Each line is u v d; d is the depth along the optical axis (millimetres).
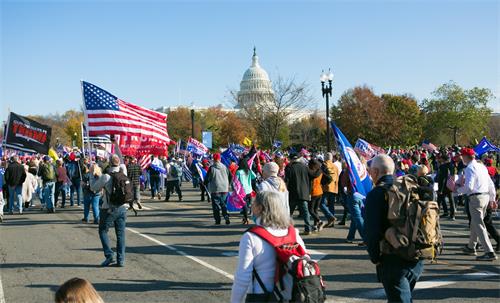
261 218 3824
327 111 26375
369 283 7289
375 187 4414
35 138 15625
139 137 13023
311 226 12391
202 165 20531
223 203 13648
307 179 11664
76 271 8188
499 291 6844
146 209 17562
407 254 4191
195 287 7156
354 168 9648
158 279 7605
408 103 78250
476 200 8898
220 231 12484
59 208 18656
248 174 13727
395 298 4285
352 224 10633
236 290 3684
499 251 9555
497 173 15586
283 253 3689
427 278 7613
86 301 2965
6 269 8375
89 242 10992
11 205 16938
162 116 13609
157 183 21609
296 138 76938
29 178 18359
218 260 9000
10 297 6754
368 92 74625
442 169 14641
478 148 22031
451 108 88562
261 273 3705
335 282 7359
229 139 76875
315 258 9102
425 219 4223
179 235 11859
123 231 8555
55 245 10633
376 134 71562
